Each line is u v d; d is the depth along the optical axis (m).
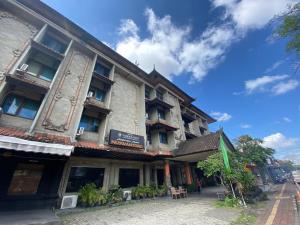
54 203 9.67
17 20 12.19
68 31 14.48
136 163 16.09
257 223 6.77
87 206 10.42
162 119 21.78
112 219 7.96
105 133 14.01
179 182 19.73
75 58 14.98
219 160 11.87
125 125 16.75
